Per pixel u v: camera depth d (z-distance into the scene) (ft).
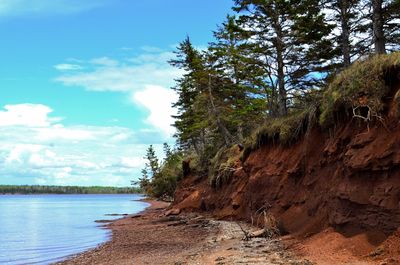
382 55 44.78
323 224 48.70
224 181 107.04
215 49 122.52
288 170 64.13
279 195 66.39
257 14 90.84
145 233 94.12
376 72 43.47
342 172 46.37
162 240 76.79
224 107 127.75
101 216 181.47
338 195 44.29
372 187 40.27
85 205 345.31
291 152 67.56
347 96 46.06
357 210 41.81
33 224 141.59
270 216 60.08
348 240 40.52
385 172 38.91
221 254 47.98
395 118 39.50
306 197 56.75
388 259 33.58
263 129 79.05
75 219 163.94
